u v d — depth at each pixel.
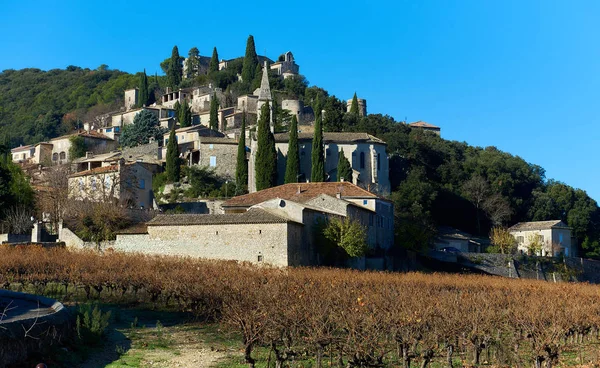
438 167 134.12
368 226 89.19
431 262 97.56
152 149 140.38
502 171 136.12
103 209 81.62
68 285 57.72
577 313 46.00
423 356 36.34
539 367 37.72
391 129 147.00
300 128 145.00
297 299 42.38
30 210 92.06
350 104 180.75
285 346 37.09
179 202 110.00
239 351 39.28
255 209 75.56
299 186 96.06
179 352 38.59
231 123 162.25
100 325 40.16
